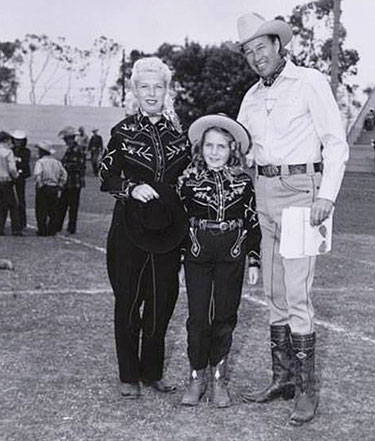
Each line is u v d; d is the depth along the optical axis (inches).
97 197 995.3
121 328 220.5
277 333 223.5
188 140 219.0
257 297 366.6
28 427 202.5
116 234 217.8
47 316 321.4
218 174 214.2
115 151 218.4
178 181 216.7
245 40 212.7
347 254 531.8
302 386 209.2
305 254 206.4
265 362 261.7
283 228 207.0
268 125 214.8
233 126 212.7
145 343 225.5
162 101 217.8
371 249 563.2
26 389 230.5
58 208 612.1
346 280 424.2
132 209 214.1
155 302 219.6
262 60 212.5
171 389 228.8
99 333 294.8
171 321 315.9
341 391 234.8
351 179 1393.9
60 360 259.4
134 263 216.2
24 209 663.1
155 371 227.1
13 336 289.1
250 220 215.5
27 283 396.2
